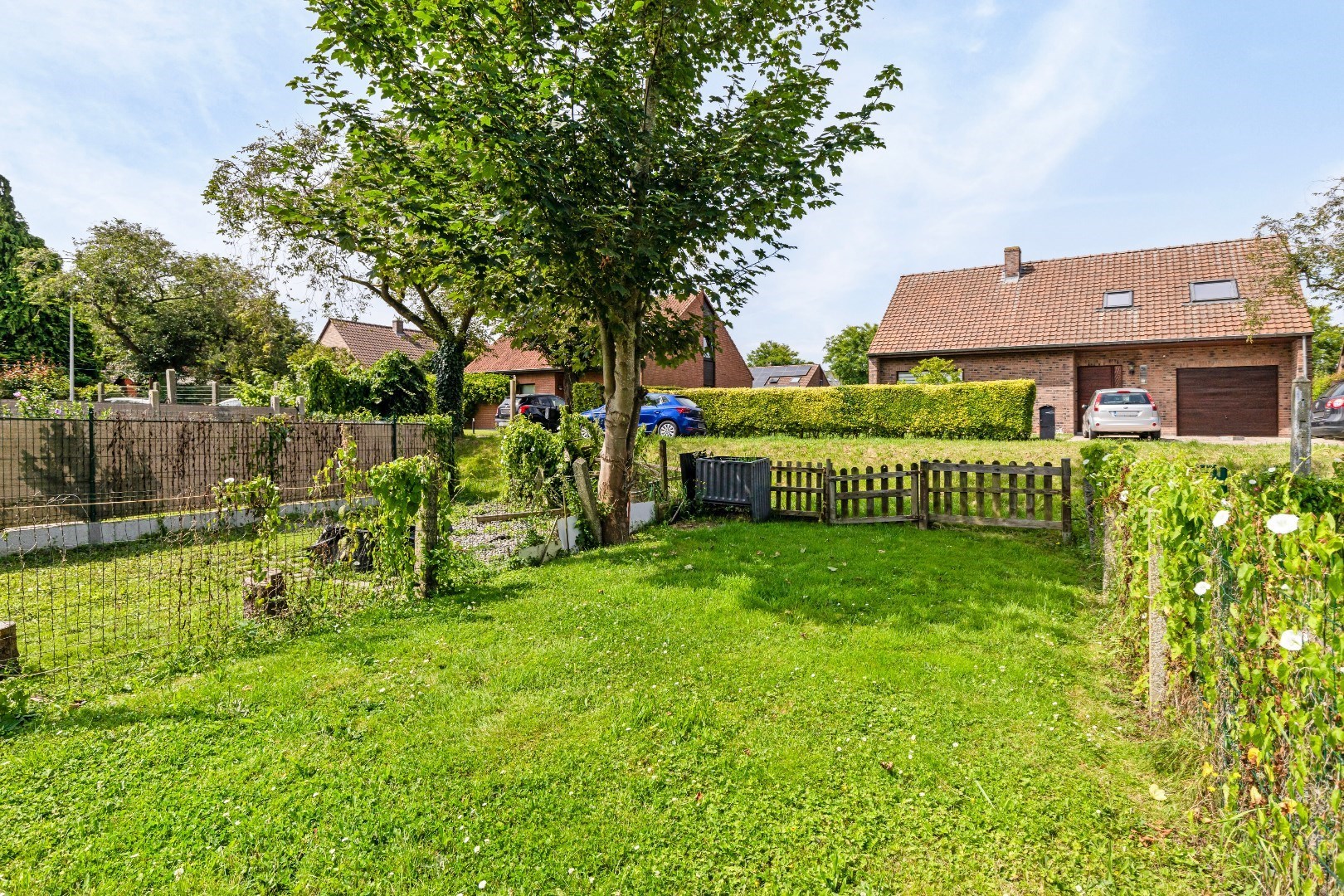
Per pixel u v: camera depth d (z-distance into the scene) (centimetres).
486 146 581
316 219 700
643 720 337
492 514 914
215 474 1021
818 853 239
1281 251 1189
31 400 1177
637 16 693
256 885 225
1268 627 197
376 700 363
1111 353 1903
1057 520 799
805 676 387
